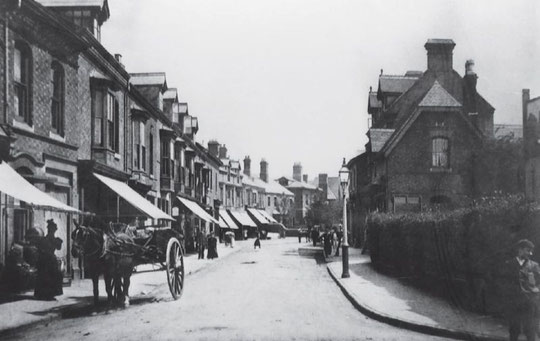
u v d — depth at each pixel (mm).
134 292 14484
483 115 21594
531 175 14688
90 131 18594
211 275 20438
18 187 11758
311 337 8609
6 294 12727
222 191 58094
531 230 8773
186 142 37188
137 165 24156
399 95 32031
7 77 12984
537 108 14984
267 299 13352
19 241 13312
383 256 20047
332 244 37250
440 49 28562
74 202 16875
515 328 7551
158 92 29031
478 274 10562
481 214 10453
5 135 12375
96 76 18750
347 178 18359
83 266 17188
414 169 22266
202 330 9133
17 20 13414
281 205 86688
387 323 10055
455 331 8602
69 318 10422
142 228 14586
